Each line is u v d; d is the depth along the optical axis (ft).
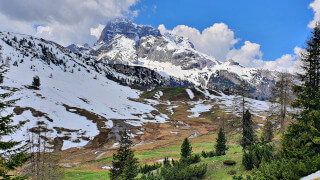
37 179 90.48
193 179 66.08
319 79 55.52
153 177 66.64
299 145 49.29
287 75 90.02
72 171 130.31
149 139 254.68
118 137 254.88
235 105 102.94
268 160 59.36
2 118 34.96
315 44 58.18
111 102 472.85
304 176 34.71
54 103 318.04
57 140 213.05
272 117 100.73
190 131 298.97
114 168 92.12
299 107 58.85
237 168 71.05
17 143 35.83
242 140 102.32
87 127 274.16
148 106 525.75
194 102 596.70
